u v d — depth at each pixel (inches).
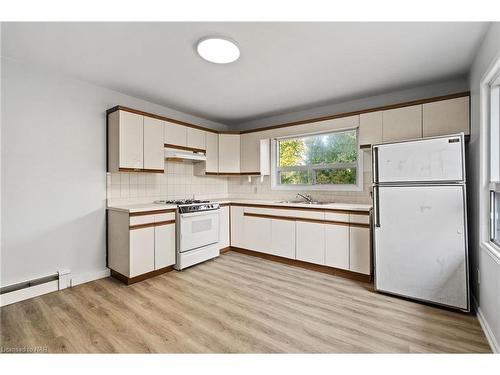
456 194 85.0
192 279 117.3
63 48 86.9
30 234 99.9
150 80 113.7
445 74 106.7
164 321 81.3
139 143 123.3
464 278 83.8
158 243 121.3
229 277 119.8
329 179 147.2
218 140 170.9
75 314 85.4
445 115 102.1
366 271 112.7
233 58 92.1
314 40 81.8
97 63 97.9
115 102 126.6
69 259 110.5
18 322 80.4
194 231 135.3
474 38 79.9
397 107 113.9
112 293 102.0
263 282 113.8
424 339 71.6
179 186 158.9
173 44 84.4
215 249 147.8
